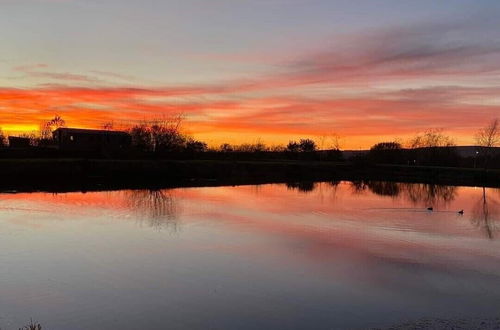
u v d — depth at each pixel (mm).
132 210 34000
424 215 36906
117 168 64750
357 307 14297
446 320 13289
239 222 30031
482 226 31859
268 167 83188
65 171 60281
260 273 17766
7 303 14008
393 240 25516
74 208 34156
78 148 80438
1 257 19312
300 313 13617
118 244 22141
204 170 73688
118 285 15828
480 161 117500
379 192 57969
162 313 13336
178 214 32562
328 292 15703
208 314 13328
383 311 13992
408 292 16047
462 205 45188
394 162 114125
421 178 86188
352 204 43469
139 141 89000
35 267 17891
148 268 18016
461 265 20125
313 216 34344
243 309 13805
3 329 12148
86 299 14406
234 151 110000
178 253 20578
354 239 25406
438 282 17375
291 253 21328
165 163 70062
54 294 14828
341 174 89938
